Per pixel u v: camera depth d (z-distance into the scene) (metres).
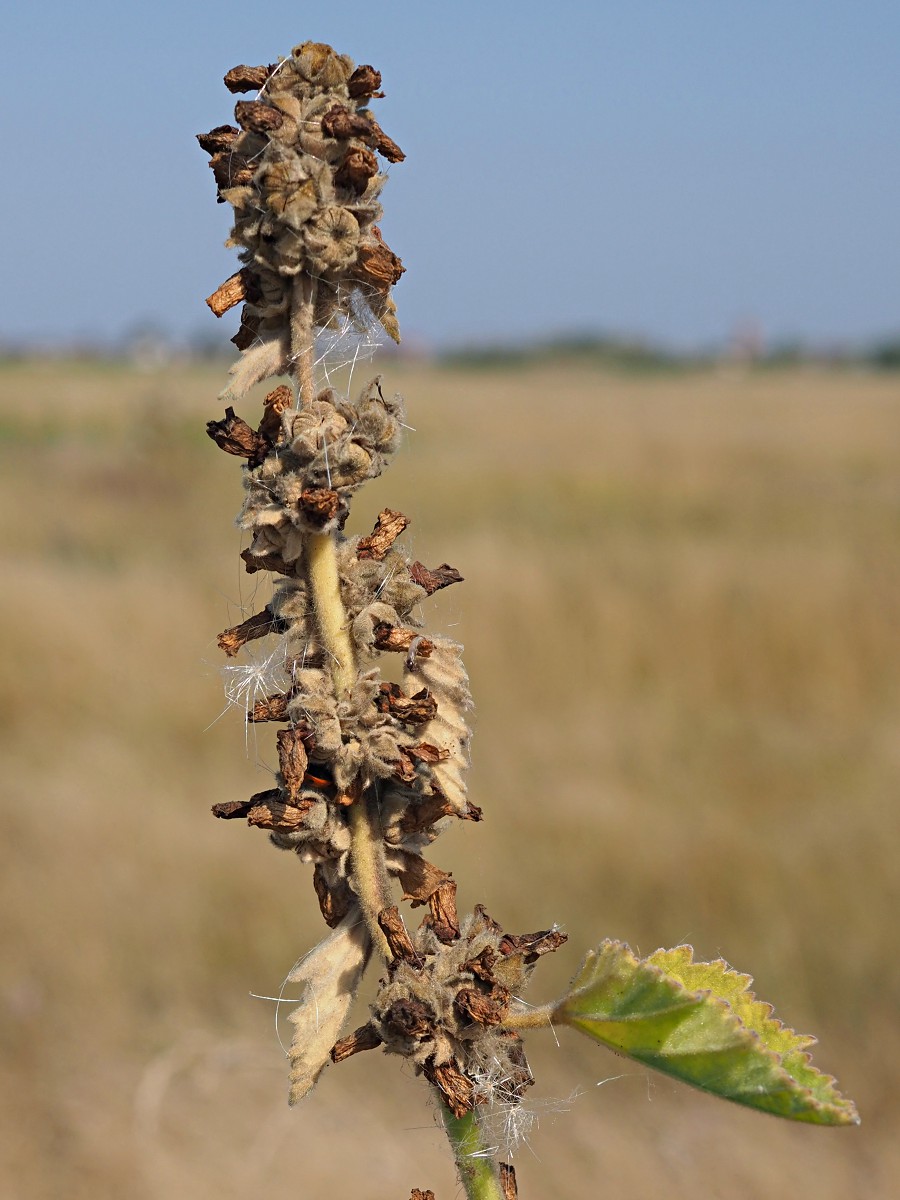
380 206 1.31
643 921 6.64
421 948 1.33
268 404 1.29
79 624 10.68
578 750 8.79
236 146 1.29
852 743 8.81
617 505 22.03
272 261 1.27
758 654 10.68
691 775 8.24
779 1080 1.19
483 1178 1.30
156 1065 5.61
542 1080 5.59
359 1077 5.59
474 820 1.35
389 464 1.31
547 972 6.43
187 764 8.51
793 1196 4.96
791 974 6.09
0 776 7.88
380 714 1.30
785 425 39.97
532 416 42.41
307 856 1.33
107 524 19.22
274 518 1.27
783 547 15.89
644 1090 5.50
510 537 17.03
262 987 6.22
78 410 42.28
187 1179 4.95
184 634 10.91
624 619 11.31
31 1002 5.84
